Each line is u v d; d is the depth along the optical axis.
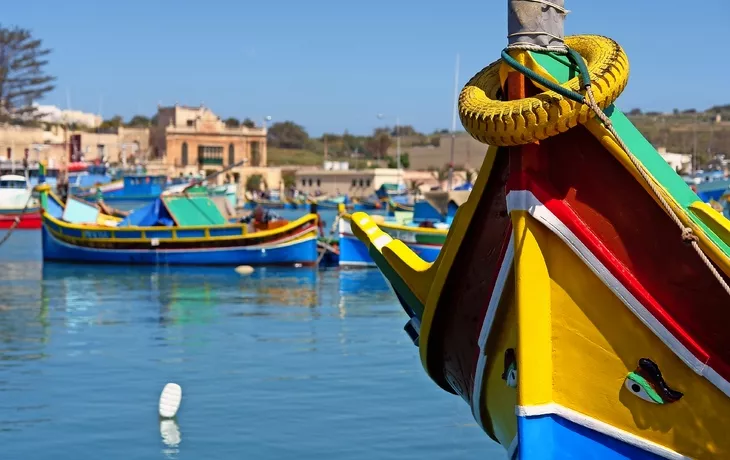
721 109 141.88
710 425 6.68
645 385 6.69
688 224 6.37
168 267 35.59
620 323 6.66
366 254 35.22
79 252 37.34
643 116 133.88
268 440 12.16
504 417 7.64
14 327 21.31
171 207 37.09
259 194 104.62
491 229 7.41
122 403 14.02
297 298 26.59
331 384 15.18
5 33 122.75
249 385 15.15
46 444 12.00
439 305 7.98
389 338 19.58
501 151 7.13
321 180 117.56
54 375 15.92
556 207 6.54
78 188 90.81
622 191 6.54
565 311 6.74
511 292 6.97
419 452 11.73
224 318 22.66
